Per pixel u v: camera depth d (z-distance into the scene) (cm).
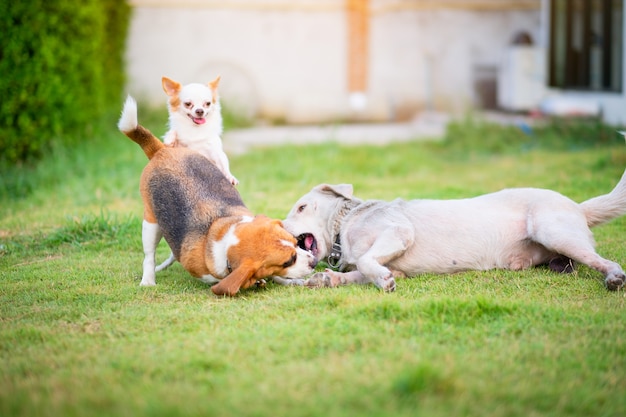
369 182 1084
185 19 1912
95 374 391
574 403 349
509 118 1672
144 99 1789
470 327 452
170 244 563
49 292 569
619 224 764
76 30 1165
